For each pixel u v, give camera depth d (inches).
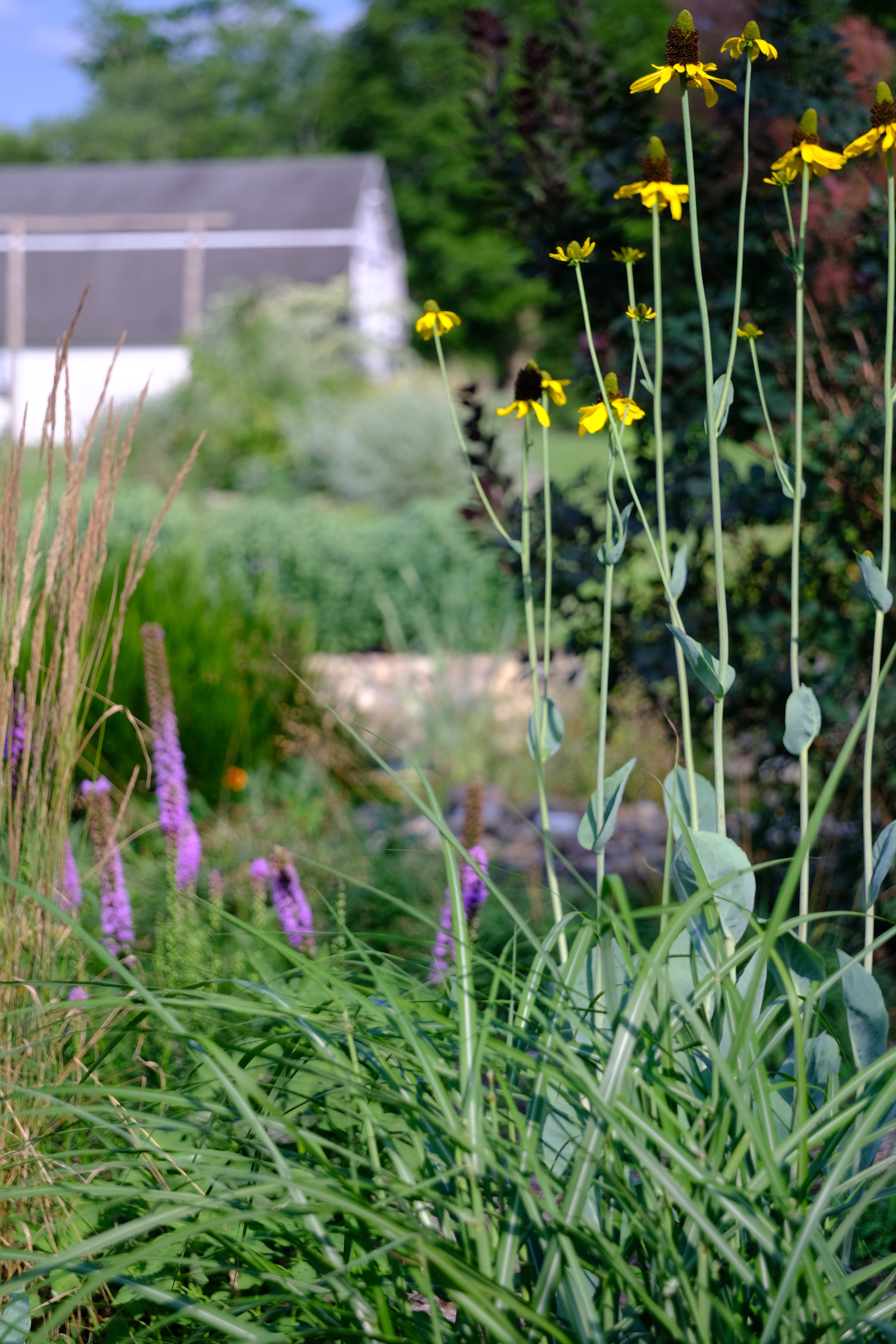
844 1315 54.9
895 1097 59.2
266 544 393.4
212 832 184.7
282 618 278.1
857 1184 62.6
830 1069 71.7
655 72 74.3
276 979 76.2
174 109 2522.1
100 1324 70.0
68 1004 64.0
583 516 150.2
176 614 235.3
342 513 561.6
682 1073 70.7
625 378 141.5
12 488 85.7
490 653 356.8
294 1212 55.5
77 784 155.6
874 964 138.8
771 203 139.2
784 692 147.9
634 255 79.5
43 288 1341.0
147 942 117.3
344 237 1376.7
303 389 709.9
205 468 655.1
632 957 71.5
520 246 157.9
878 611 74.2
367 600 391.5
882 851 74.9
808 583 146.8
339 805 202.7
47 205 1482.5
